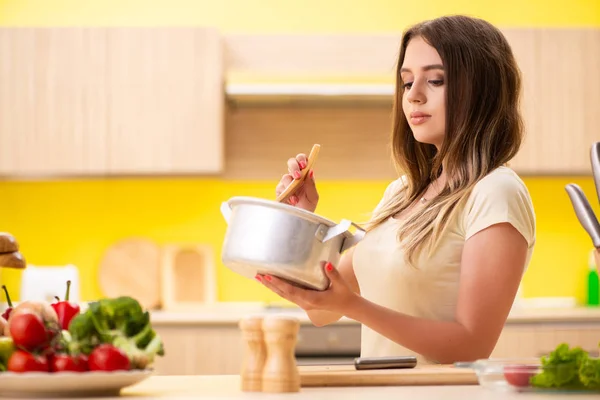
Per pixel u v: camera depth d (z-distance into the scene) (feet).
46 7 15.74
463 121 6.52
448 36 6.57
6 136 14.32
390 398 4.18
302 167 6.58
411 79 6.79
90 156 14.35
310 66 14.75
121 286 15.39
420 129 6.70
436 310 6.35
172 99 14.42
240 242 4.99
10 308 5.32
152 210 15.64
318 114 15.79
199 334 13.15
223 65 14.65
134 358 4.53
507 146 6.62
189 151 14.40
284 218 4.94
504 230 5.97
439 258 6.32
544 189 15.97
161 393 4.53
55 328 4.56
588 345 13.33
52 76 14.38
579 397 4.38
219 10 15.89
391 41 14.80
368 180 15.76
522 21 16.15
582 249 15.92
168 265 15.43
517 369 4.53
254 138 15.75
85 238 15.53
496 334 5.88
